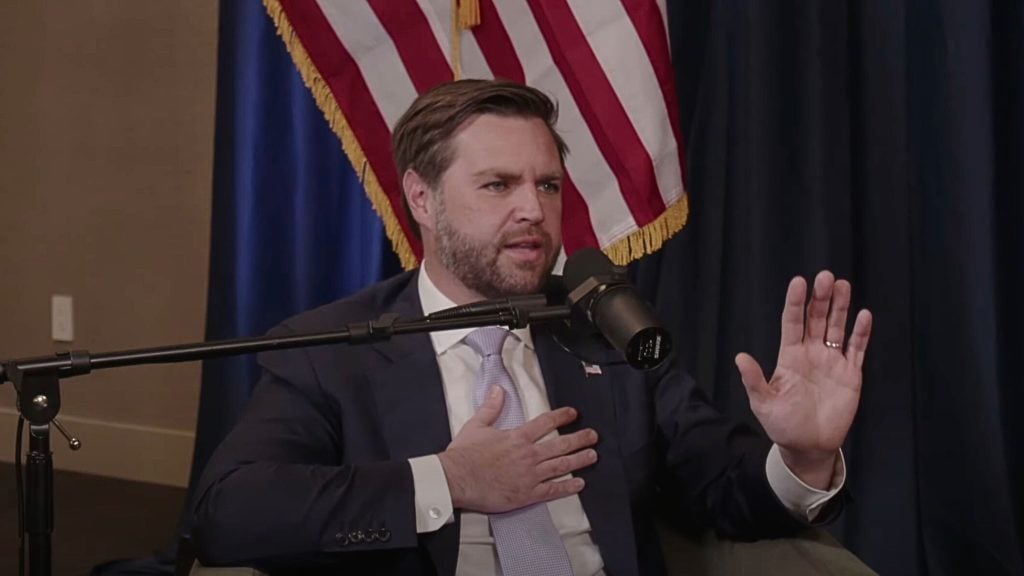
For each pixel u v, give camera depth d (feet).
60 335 16.05
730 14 11.46
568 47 10.77
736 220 11.33
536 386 7.48
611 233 10.84
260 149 12.12
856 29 11.09
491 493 6.67
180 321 15.29
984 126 10.60
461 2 10.70
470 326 6.10
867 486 11.16
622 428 7.45
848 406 6.62
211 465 6.98
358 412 7.24
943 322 11.02
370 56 11.12
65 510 14.52
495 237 7.17
